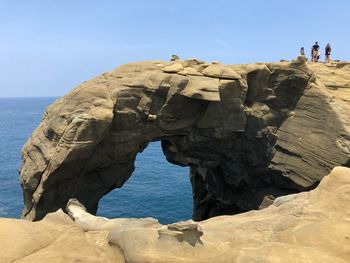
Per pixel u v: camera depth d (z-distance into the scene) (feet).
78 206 40.75
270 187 106.63
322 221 27.27
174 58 106.01
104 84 90.94
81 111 84.99
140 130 93.97
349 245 24.20
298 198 33.06
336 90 103.30
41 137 90.17
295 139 97.91
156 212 133.80
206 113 97.45
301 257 22.61
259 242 25.91
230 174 110.52
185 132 101.19
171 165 224.33
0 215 124.57
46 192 85.46
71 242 24.98
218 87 91.86
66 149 81.20
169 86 91.97
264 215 32.45
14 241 23.48
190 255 22.22
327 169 90.48
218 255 22.53
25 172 89.04
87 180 94.22
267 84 101.30
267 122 101.35
